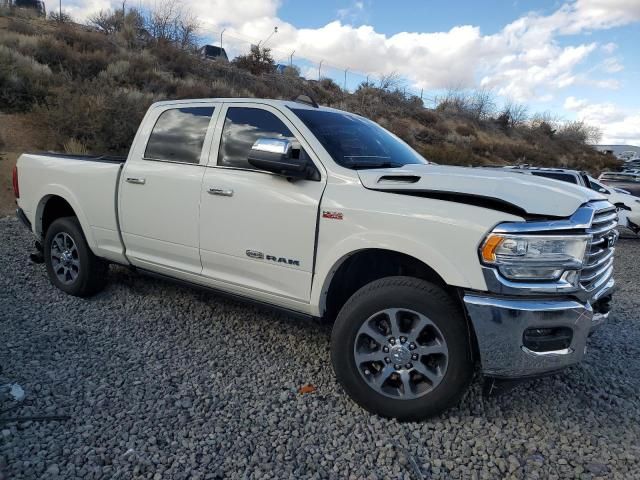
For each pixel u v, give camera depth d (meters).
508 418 3.27
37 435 2.83
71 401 3.20
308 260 3.48
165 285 5.56
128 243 4.63
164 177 4.26
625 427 3.23
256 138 3.88
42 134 13.19
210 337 4.32
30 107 14.23
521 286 2.83
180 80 20.83
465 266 2.90
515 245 2.81
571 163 42.47
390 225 3.13
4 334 4.11
